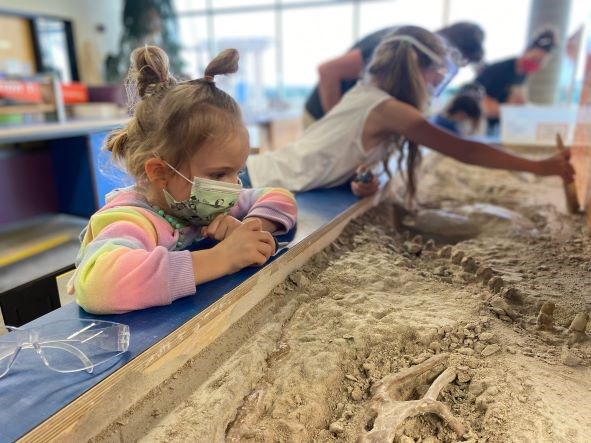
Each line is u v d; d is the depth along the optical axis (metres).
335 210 1.37
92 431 0.59
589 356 0.80
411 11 5.11
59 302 1.22
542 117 2.76
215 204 0.88
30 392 0.57
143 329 0.70
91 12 5.45
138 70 0.85
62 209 3.07
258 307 0.93
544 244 1.34
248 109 4.81
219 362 0.76
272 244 0.94
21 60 4.60
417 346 0.83
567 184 1.63
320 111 2.21
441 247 1.35
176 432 0.62
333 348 0.80
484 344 0.83
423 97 1.58
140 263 0.74
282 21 6.11
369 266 1.12
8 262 1.98
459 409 0.71
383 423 0.64
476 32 1.71
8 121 2.86
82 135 2.77
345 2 5.68
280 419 0.67
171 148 0.80
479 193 2.06
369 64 1.64
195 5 6.52
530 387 0.71
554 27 3.43
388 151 1.72
